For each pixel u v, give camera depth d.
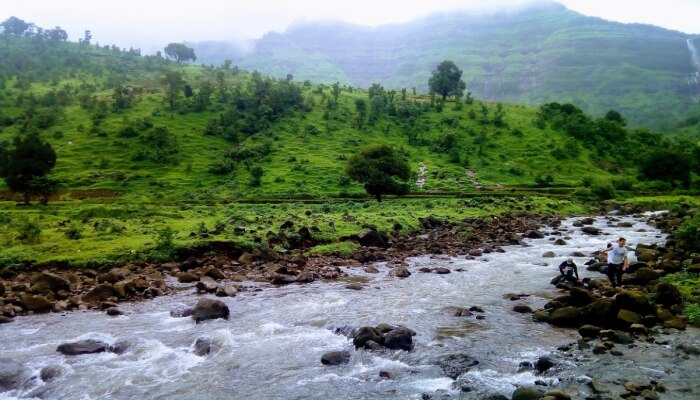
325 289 24.12
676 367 13.27
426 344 16.03
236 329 18.06
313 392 12.73
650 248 31.48
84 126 128.00
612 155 126.62
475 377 13.24
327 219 45.81
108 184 94.94
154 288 23.50
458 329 17.56
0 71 182.38
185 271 28.59
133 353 15.63
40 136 121.44
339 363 14.63
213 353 15.66
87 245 31.48
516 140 131.25
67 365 14.66
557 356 14.50
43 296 21.16
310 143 124.56
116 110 138.62
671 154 100.62
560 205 69.00
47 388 13.14
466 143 129.88
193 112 140.75
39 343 16.64
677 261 24.36
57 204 71.50
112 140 119.00
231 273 27.67
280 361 14.93
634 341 15.35
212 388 13.09
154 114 136.00
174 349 16.03
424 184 98.62
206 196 86.62
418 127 139.38
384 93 169.25
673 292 18.64
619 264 22.00
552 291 23.17
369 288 24.27
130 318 19.53
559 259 31.83
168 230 31.38
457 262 31.28
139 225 41.28
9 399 12.53
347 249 33.41
